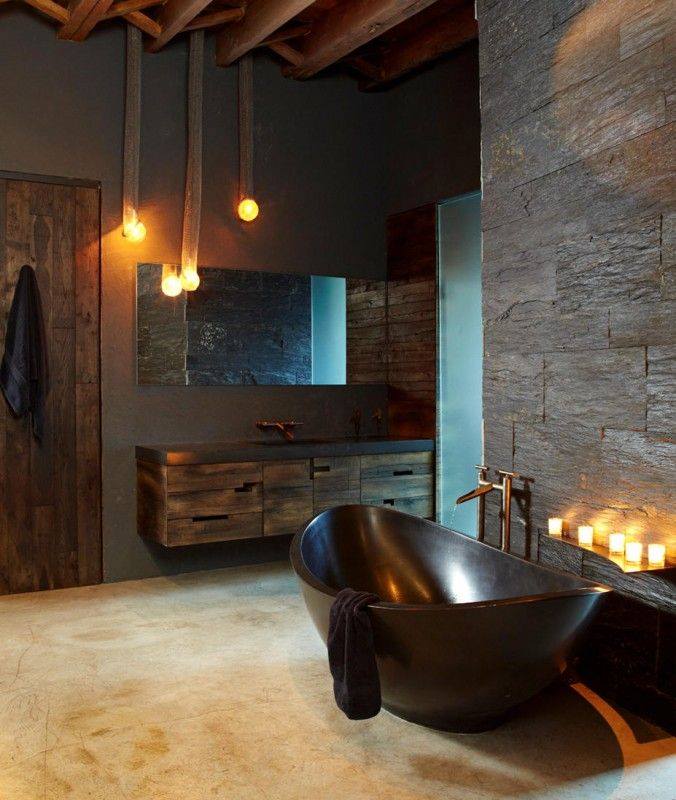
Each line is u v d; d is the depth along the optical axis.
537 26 3.35
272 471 4.59
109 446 4.72
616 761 2.52
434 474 5.18
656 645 2.78
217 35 4.92
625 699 2.92
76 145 4.57
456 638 2.38
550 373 3.33
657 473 2.80
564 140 3.21
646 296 2.83
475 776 2.42
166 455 4.30
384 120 5.57
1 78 4.37
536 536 3.44
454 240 5.03
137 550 4.81
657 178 2.77
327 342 5.40
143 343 4.79
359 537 3.89
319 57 4.80
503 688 2.49
